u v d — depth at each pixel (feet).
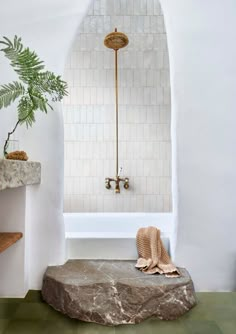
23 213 6.28
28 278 6.57
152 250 6.64
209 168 6.64
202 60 6.70
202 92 6.66
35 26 6.66
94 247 7.18
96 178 10.66
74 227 9.23
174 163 6.75
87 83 10.59
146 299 5.43
